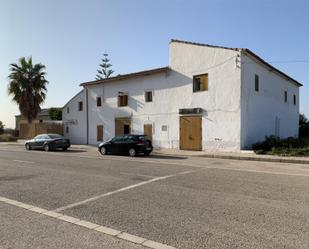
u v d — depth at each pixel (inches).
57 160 611.2
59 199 281.0
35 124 1362.0
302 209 245.0
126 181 368.5
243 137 789.2
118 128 1061.1
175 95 908.6
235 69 788.0
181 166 516.7
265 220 217.2
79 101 1206.9
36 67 1359.5
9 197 289.4
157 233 192.1
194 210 242.7
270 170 473.1
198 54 861.8
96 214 233.9
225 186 338.0
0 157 679.7
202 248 169.0
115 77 1044.5
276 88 1036.5
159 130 944.3
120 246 171.9
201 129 850.1
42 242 177.9
